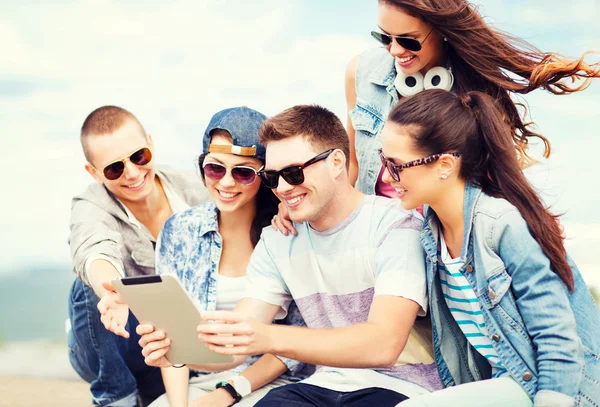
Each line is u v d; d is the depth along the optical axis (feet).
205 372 10.83
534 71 10.78
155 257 11.04
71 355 12.63
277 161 9.08
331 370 9.33
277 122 9.14
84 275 11.02
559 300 8.29
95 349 11.75
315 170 9.04
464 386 8.45
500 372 8.84
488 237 8.58
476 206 8.71
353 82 12.28
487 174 8.82
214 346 8.06
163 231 10.98
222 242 10.66
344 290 9.51
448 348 9.27
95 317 11.57
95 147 11.34
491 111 8.78
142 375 12.14
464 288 8.87
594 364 8.34
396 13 10.59
